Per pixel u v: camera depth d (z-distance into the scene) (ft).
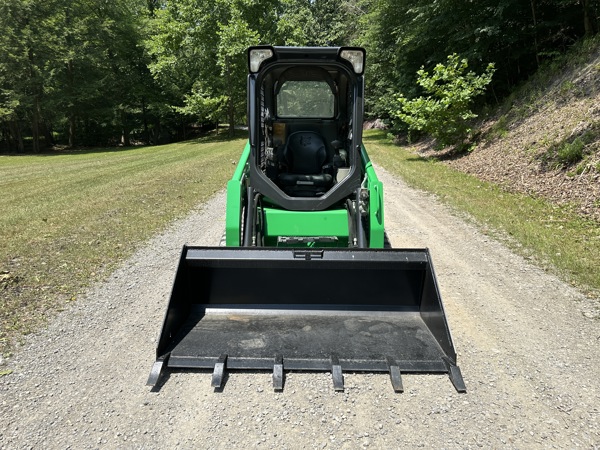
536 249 19.61
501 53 53.31
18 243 21.18
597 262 17.66
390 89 76.48
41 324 13.25
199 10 102.47
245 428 9.06
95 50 112.27
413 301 12.01
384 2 69.97
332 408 9.63
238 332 11.20
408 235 22.91
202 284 11.91
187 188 36.83
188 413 9.50
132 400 9.90
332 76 15.56
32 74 103.86
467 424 9.18
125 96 130.00
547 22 46.55
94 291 15.75
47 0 103.24
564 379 10.71
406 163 49.62
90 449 8.50
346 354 10.45
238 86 113.09
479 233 22.84
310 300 11.99
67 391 10.20
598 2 44.29
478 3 49.90
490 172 37.32
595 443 8.68
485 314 14.19
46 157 89.76
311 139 16.38
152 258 19.34
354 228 14.44
